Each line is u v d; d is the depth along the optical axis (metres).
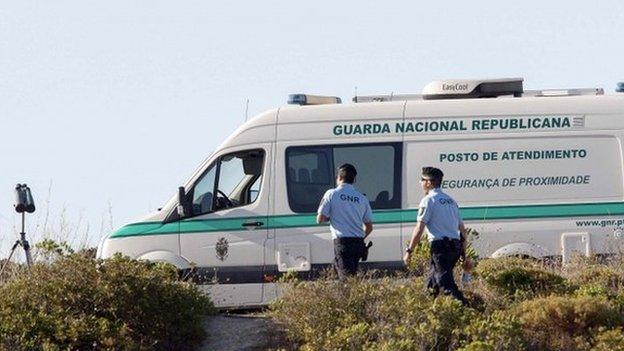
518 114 56.31
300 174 56.59
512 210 55.88
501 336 41.53
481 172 56.06
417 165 56.16
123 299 45.47
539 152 56.16
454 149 56.22
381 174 56.22
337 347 41.66
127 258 47.66
